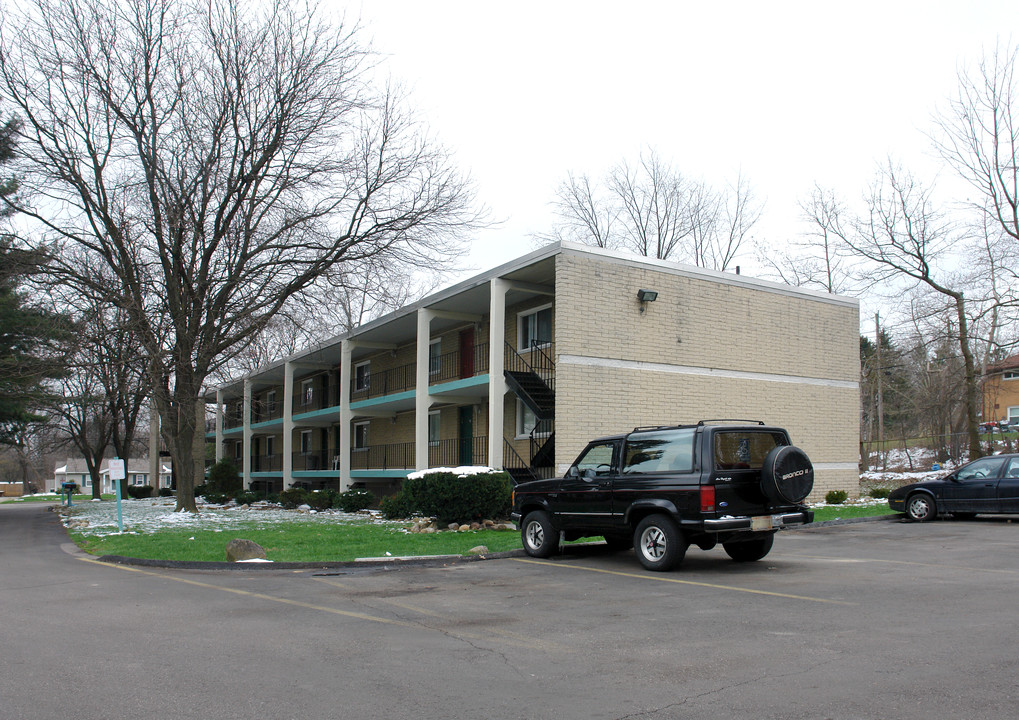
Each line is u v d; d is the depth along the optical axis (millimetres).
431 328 27406
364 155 24484
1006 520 17594
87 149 23172
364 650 6484
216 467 38438
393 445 30266
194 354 24688
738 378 21688
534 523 12648
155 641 6930
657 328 20188
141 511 29891
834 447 23812
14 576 11664
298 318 25281
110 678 5703
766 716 4602
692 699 4965
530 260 19453
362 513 23875
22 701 5152
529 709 4863
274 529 17828
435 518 17453
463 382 22344
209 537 16109
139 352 23953
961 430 41219
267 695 5242
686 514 10117
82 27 21984
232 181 23516
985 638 6316
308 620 7805
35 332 24828
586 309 18953
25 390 26609
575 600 8633
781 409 22625
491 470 17781
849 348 24609
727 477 10148
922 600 8070
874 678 5273
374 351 33000
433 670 5820
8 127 22266
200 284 23750
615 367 19312
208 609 8523
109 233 23438
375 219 25062
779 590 8906
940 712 4555
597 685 5336
